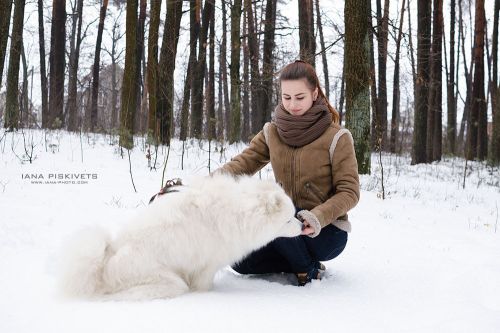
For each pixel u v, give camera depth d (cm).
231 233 282
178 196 287
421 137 1689
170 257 274
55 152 1041
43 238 408
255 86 1681
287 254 321
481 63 2012
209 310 241
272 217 279
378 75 2142
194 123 1736
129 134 1162
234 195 285
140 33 2059
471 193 1101
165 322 221
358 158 1048
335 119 347
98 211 540
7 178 722
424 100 1689
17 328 213
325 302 274
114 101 2898
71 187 688
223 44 1889
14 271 312
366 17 1016
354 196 310
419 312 264
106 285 264
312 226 291
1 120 1602
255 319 232
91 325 217
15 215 480
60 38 1942
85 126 2006
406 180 1199
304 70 311
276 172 337
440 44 1861
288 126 317
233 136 1570
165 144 1334
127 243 270
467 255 446
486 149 2070
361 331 225
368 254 426
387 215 693
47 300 255
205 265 286
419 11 1667
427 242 503
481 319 240
